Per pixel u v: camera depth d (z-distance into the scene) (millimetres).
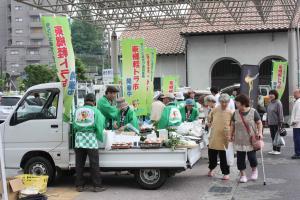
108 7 23734
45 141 10344
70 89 10102
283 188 10156
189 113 13414
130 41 14609
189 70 35250
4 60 97500
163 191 9930
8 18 99188
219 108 11055
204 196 9453
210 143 11195
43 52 94062
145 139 9969
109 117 10859
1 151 6574
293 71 28094
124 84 14648
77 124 9734
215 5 28562
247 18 31984
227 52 34500
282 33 33406
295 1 22891
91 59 68750
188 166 9977
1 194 6738
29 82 54531
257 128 10555
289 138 19609
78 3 22312
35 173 10438
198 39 35000
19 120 10492
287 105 31578
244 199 9188
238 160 10758
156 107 12578
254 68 14359
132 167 9914
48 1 21906
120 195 9594
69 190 10109
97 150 9844
